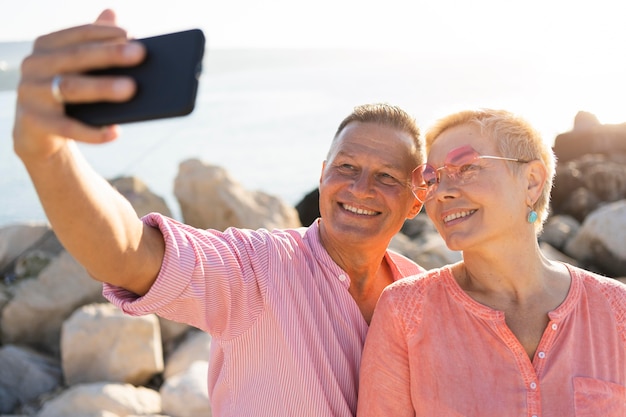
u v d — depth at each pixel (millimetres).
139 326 6098
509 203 2164
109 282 1781
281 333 2238
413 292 2232
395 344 2207
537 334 2170
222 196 9094
